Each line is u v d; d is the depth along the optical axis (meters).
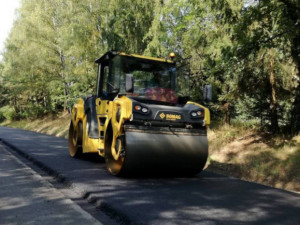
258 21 7.50
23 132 21.70
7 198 4.38
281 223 3.46
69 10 20.23
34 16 24.80
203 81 10.87
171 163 5.72
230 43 9.70
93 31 18.62
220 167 8.39
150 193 4.65
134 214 3.62
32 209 3.89
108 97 6.77
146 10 17.36
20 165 7.19
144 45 17.64
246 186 5.41
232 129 11.34
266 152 8.45
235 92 9.35
